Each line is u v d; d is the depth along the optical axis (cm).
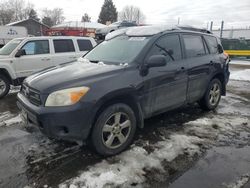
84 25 5559
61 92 310
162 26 453
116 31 486
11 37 3356
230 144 391
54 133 311
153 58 366
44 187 285
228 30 2931
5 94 707
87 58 448
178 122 478
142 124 387
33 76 381
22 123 479
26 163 333
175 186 287
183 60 445
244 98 699
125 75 353
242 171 316
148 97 383
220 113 542
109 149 345
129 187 284
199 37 504
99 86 324
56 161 337
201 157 349
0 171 315
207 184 290
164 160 340
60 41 818
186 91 456
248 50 1933
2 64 688
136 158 343
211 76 516
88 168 320
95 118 329
